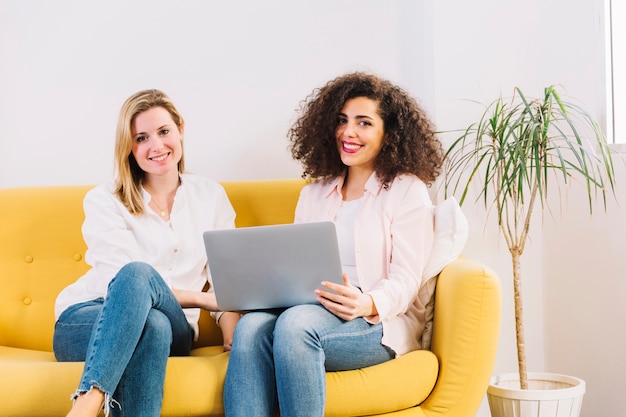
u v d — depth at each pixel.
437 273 2.31
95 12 3.11
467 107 2.97
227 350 2.39
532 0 2.99
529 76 2.98
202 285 2.53
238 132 3.13
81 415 1.85
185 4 3.12
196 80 3.12
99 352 1.92
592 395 2.87
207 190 2.62
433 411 2.13
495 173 2.90
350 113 2.42
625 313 2.72
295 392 1.95
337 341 2.06
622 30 2.90
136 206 2.48
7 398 2.01
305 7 3.16
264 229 2.07
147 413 1.98
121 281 2.01
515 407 2.46
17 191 2.77
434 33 2.97
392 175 2.39
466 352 2.13
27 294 2.69
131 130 2.48
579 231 2.90
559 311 2.96
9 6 3.09
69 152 3.11
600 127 2.89
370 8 3.17
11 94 3.09
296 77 3.15
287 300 2.16
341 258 2.35
